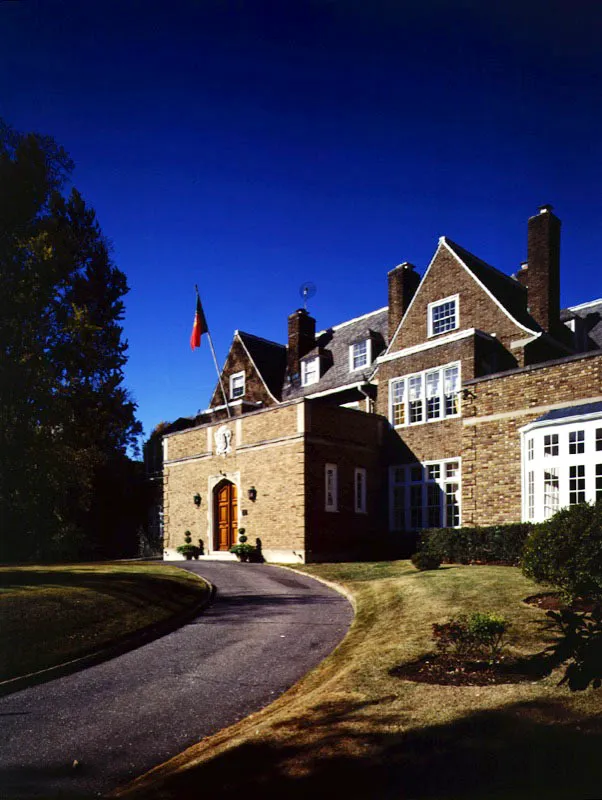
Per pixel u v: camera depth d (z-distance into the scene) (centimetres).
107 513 3359
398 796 408
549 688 620
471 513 1931
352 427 2434
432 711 573
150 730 639
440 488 2292
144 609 1259
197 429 2852
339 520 2325
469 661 743
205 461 2777
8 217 1362
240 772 471
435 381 2364
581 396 1700
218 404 3478
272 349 3494
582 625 327
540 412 1789
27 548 1381
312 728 555
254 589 1630
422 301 2527
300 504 2231
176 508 2941
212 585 1686
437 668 729
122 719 678
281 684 791
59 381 1379
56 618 1088
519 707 562
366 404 2652
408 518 2394
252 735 551
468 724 527
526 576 1062
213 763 495
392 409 2520
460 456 2231
